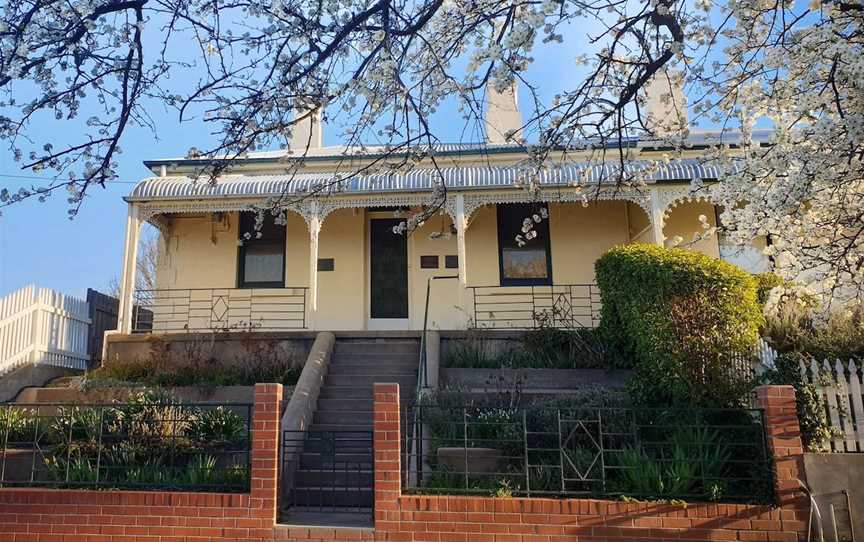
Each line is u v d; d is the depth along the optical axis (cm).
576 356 1038
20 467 756
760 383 739
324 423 922
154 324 1412
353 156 730
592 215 1419
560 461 653
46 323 1237
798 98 621
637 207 1349
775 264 855
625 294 918
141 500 647
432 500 620
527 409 731
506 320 1359
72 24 511
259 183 1302
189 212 1377
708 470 634
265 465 644
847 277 726
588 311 1362
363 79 545
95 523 647
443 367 1052
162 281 1431
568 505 609
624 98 602
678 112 684
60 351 1278
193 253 1441
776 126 670
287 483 751
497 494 629
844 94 586
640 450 666
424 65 601
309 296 1377
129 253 1270
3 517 655
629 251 943
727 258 1285
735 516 594
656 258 861
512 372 1004
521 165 730
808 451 653
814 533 588
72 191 573
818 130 560
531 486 653
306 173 1415
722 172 694
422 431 748
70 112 571
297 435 823
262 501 635
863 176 589
